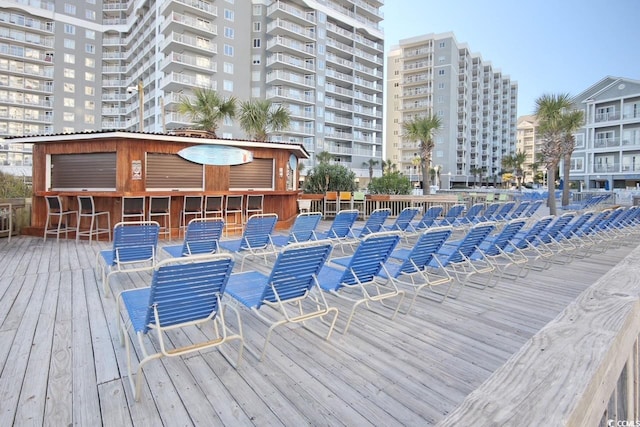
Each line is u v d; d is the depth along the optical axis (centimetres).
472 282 502
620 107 3231
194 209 816
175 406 218
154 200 758
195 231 494
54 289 436
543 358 102
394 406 220
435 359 278
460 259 463
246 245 548
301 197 1187
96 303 389
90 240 729
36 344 294
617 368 113
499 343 307
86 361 269
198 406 218
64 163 837
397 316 368
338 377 252
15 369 256
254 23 4225
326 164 1446
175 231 839
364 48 5162
